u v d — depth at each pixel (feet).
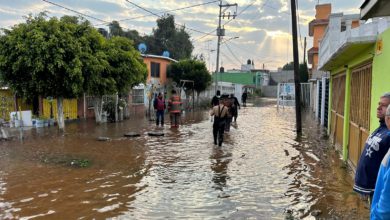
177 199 21.70
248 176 26.91
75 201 21.39
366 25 25.12
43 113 65.10
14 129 55.42
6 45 48.44
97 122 63.98
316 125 63.26
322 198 21.61
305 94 132.36
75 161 32.01
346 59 31.32
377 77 21.58
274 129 56.65
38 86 49.11
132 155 35.09
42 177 26.73
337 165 30.53
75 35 50.98
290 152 36.55
